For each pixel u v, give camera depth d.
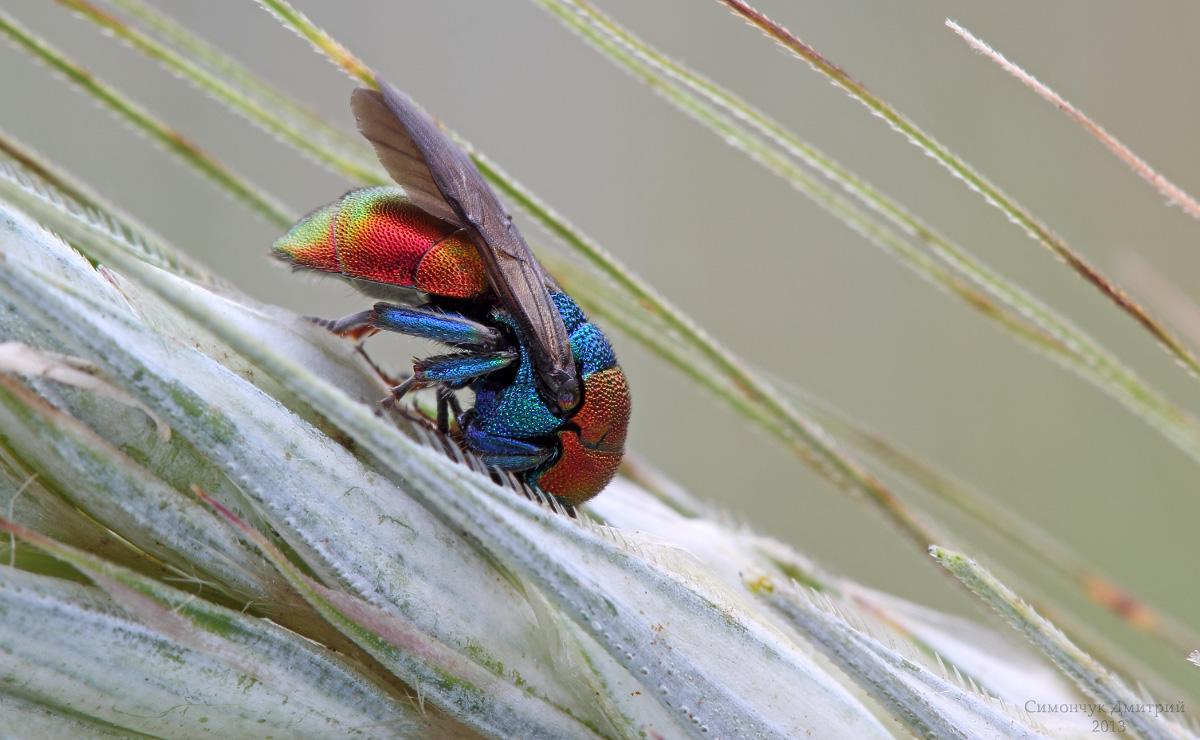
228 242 0.09
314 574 0.06
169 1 0.09
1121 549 0.09
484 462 0.06
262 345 0.06
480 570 0.06
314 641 0.06
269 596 0.06
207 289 0.06
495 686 0.06
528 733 0.06
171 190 0.09
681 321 0.06
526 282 0.06
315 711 0.06
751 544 0.06
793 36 0.06
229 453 0.06
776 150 0.06
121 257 0.06
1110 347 0.09
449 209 0.06
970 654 0.07
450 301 0.06
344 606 0.06
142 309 0.06
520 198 0.06
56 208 0.06
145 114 0.06
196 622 0.06
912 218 0.06
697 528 0.06
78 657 0.06
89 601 0.06
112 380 0.06
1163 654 0.07
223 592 0.06
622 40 0.06
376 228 0.06
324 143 0.06
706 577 0.06
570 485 0.06
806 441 0.06
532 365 0.06
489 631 0.06
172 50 0.06
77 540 0.06
